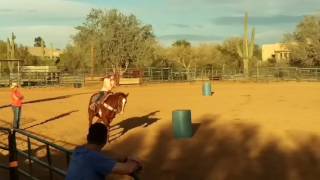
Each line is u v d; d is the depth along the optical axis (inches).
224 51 3506.4
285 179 423.5
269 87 1761.8
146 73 2253.9
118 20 2632.9
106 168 184.2
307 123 767.7
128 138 673.6
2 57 3230.8
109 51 2598.4
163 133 706.2
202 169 470.9
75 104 1243.2
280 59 3198.8
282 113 918.4
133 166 181.3
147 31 2664.9
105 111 633.0
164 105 1163.3
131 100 1316.4
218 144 600.4
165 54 3299.7
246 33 2276.1
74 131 776.9
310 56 2581.2
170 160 516.1
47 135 735.7
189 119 653.9
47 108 1146.0
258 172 451.2
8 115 1010.1
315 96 1314.0
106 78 653.9
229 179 430.6
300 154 525.3
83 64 2719.0
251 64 2310.5
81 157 187.6
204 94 1421.0
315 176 431.2
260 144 592.1
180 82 2231.8
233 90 1631.4
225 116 892.6
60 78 2058.3
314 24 2576.3
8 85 2080.5
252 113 930.7
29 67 2345.0
